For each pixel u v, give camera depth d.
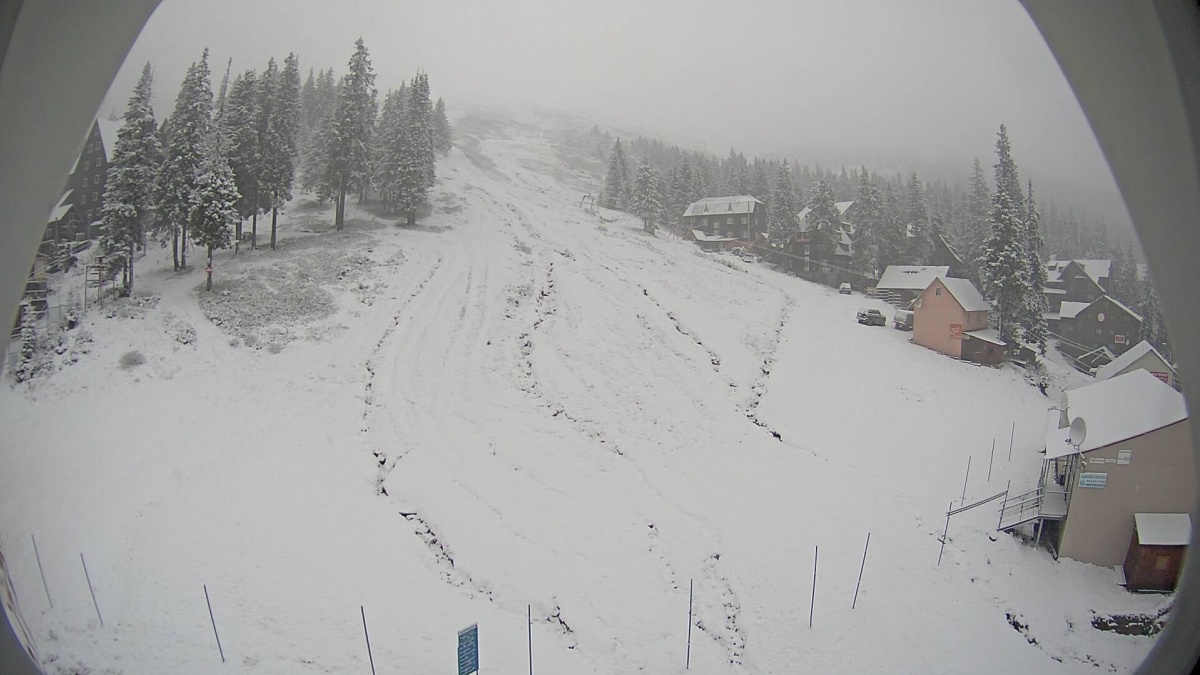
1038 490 13.36
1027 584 11.36
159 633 9.30
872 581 11.66
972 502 14.16
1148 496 11.23
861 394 19.88
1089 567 11.52
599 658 9.71
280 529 12.31
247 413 16.69
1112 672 9.41
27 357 16.56
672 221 44.25
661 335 23.09
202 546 11.55
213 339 19.53
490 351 21.27
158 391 16.73
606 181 51.22
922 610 10.88
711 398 19.19
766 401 19.33
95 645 8.88
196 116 22.48
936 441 17.19
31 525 11.37
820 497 14.63
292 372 18.80
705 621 10.64
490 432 16.94
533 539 12.75
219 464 14.44
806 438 17.38
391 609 10.41
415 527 12.92
